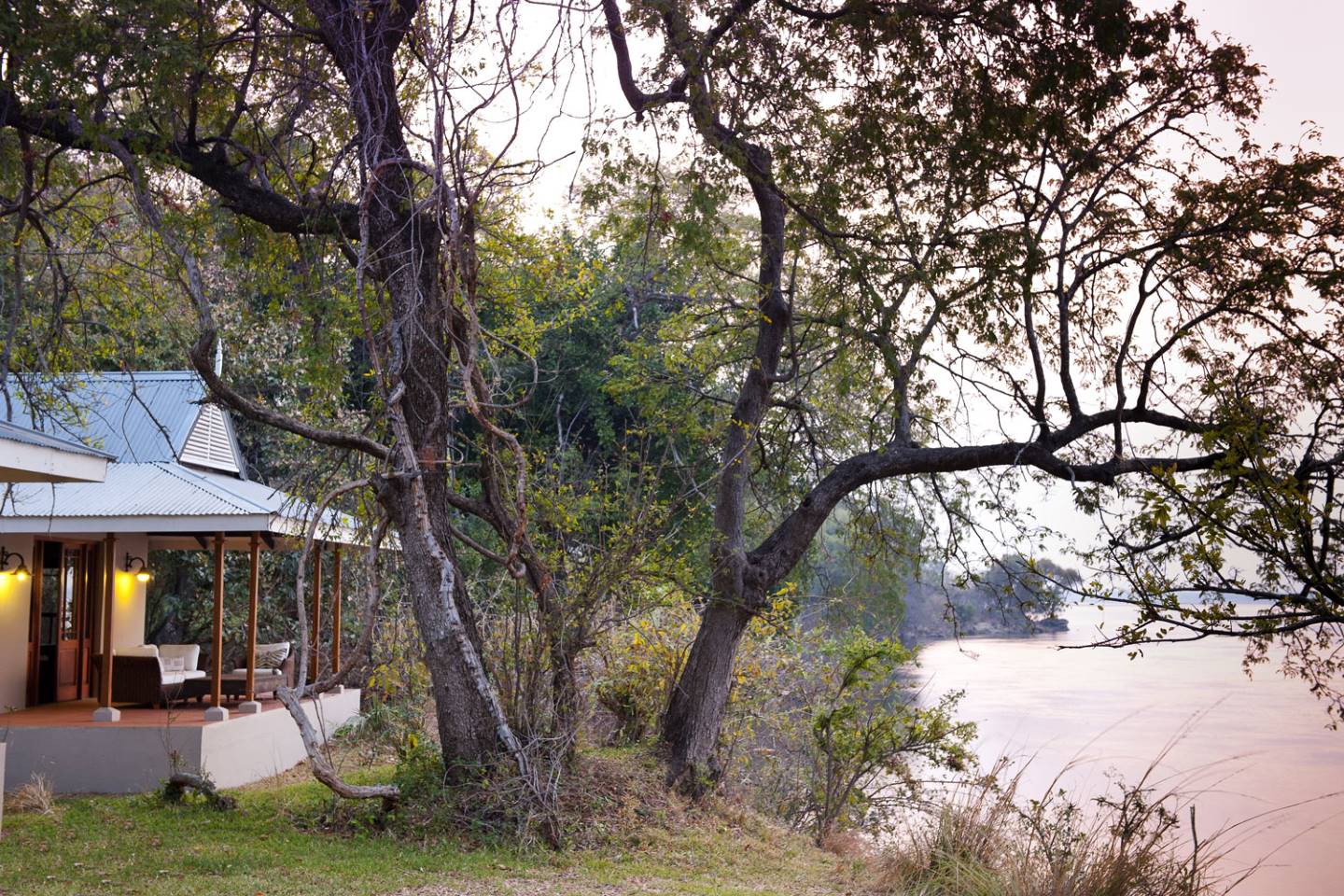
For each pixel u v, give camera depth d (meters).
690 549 14.81
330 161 13.84
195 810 11.91
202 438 19.12
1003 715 26.88
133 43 10.50
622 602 13.20
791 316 14.66
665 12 12.15
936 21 12.88
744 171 13.38
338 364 13.04
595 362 26.03
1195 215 12.94
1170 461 12.80
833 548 26.86
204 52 11.66
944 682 34.16
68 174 12.35
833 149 13.56
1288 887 15.43
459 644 11.50
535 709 11.73
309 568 25.67
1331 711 8.89
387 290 12.35
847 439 17.20
